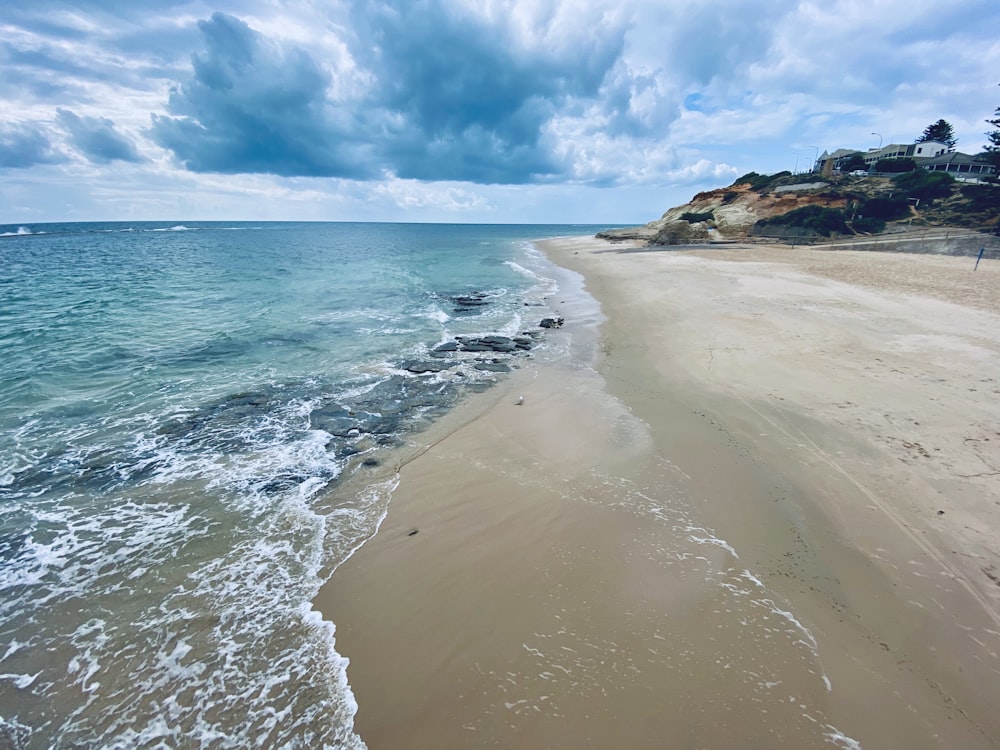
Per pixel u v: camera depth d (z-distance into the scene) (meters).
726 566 5.05
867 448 7.07
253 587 4.96
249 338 13.98
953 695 3.71
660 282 21.17
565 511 6.06
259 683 3.94
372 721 3.63
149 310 17.38
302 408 9.41
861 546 5.25
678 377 10.23
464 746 3.44
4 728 3.59
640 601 4.65
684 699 3.71
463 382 10.78
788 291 17.42
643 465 7.02
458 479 6.92
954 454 6.79
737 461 6.98
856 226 37.12
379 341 13.98
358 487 6.79
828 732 3.46
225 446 7.89
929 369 9.80
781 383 9.47
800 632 4.26
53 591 4.89
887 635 4.22
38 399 9.47
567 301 19.52
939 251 28.00
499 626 4.43
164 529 5.85
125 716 3.69
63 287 22.33
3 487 6.63
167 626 4.48
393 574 5.12
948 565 4.95
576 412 8.95
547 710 3.66
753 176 55.56
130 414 8.98
